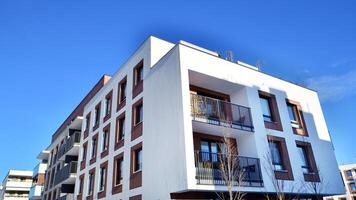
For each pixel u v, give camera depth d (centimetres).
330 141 1906
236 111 1544
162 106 1459
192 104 1377
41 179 3838
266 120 1670
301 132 1788
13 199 6462
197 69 1459
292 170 1571
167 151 1323
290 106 1875
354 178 7419
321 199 1723
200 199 1273
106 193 1842
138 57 1878
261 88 1727
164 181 1291
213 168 1286
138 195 1478
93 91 2748
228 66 1619
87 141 2442
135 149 1636
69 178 2497
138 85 1789
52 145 3722
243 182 1323
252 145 1512
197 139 1496
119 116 1950
